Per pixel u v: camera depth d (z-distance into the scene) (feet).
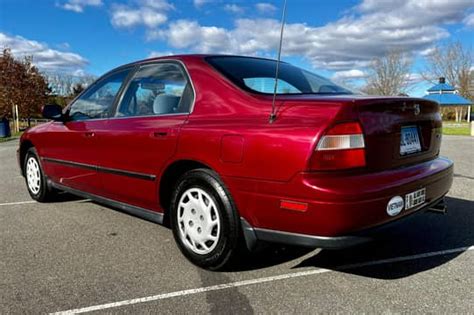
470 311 8.09
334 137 8.01
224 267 9.82
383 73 136.36
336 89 11.87
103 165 12.91
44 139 16.03
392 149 9.00
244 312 8.13
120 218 14.87
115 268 10.30
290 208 8.23
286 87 10.68
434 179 9.93
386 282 9.42
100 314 8.09
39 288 9.20
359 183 8.12
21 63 106.73
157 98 11.59
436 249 11.48
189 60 11.33
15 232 13.23
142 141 11.30
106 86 13.85
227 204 9.32
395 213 8.65
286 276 9.77
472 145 44.93
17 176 24.72
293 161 8.11
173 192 10.64
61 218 14.87
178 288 9.18
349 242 8.07
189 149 9.93
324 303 8.46
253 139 8.71
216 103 10.05
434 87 155.84
